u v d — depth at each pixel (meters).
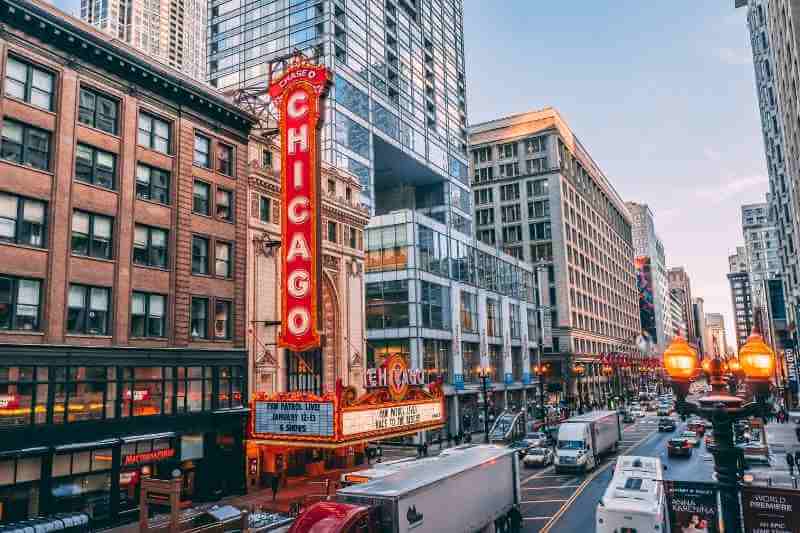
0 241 26.80
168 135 35.78
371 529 17.53
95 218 31.06
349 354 48.34
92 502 28.92
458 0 108.69
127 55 32.88
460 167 100.75
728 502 10.48
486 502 23.84
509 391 87.56
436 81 95.88
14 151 27.80
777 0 58.16
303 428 30.50
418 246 66.50
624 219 192.25
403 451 57.75
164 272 34.19
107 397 30.23
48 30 29.28
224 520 22.84
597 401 123.19
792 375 94.81
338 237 48.78
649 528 19.25
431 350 67.19
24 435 26.31
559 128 128.88
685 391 11.02
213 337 36.72
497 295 86.00
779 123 73.12
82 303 29.89
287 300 37.12
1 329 26.45
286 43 76.62
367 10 80.06
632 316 186.00
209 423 35.12
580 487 35.94
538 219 125.06
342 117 71.81
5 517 25.58
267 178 41.66
